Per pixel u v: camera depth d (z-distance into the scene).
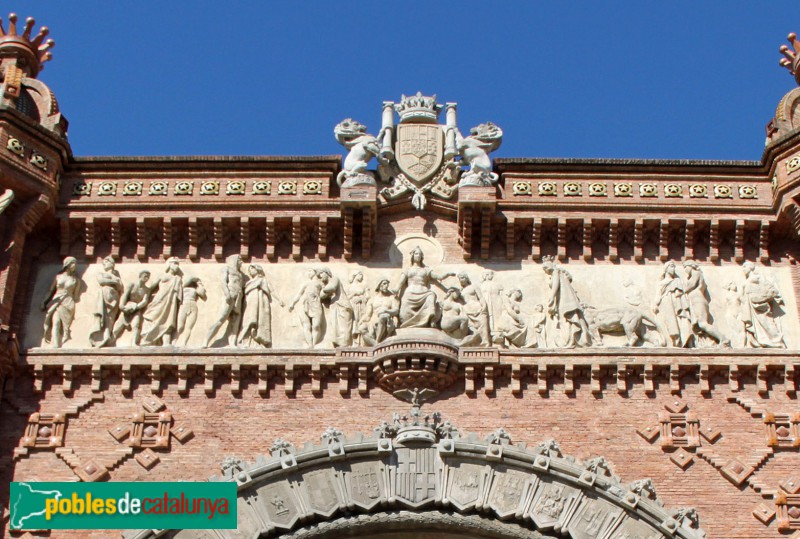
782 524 47.19
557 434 49.34
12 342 49.72
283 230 54.38
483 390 50.38
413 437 48.34
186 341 51.69
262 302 52.50
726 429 49.44
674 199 54.84
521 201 54.62
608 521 47.09
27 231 53.09
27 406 49.50
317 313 52.22
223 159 55.06
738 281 53.56
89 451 48.56
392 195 54.94
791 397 50.28
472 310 52.34
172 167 55.12
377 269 53.78
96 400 49.81
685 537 46.75
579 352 50.88
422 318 51.75
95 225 54.00
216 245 54.06
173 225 54.16
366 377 50.47
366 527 47.25
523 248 54.44
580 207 54.56
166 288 52.72
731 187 55.22
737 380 50.59
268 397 50.09
